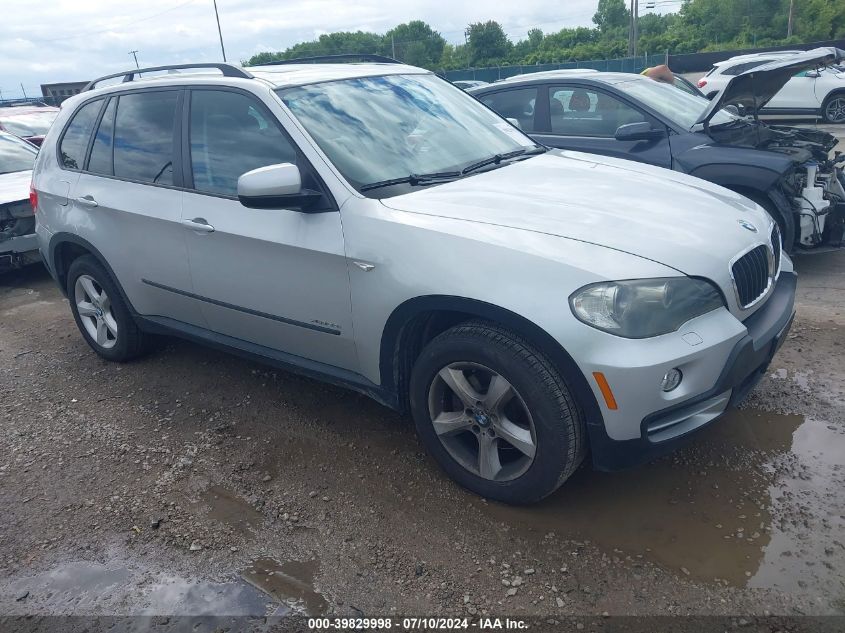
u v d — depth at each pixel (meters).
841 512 2.78
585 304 2.52
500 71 41.59
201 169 3.72
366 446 3.53
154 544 2.90
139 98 4.16
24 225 6.45
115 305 4.48
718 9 69.56
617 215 2.92
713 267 2.71
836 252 6.20
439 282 2.77
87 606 2.60
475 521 2.90
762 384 3.81
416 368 3.02
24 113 13.63
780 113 15.62
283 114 3.38
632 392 2.49
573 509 2.93
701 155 5.45
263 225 3.34
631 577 2.53
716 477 3.06
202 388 4.31
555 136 6.30
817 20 61.94
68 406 4.20
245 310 3.60
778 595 2.40
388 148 3.46
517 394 2.71
